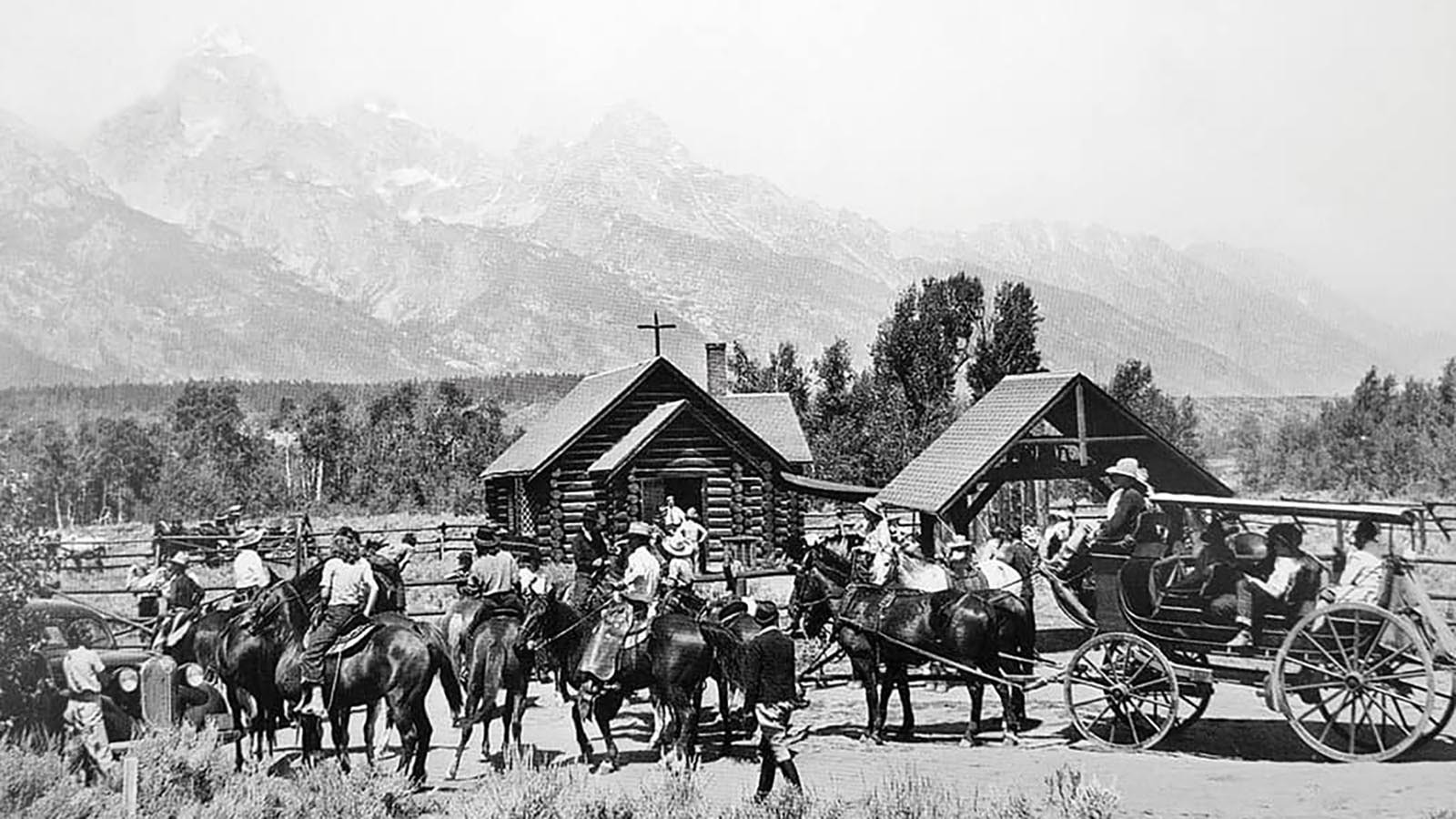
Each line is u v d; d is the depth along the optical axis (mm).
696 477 37906
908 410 60750
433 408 104188
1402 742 12734
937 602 15852
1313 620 13133
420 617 24391
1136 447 22547
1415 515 13344
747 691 13508
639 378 38750
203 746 13633
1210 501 14031
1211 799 12047
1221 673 14227
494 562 18734
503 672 15086
